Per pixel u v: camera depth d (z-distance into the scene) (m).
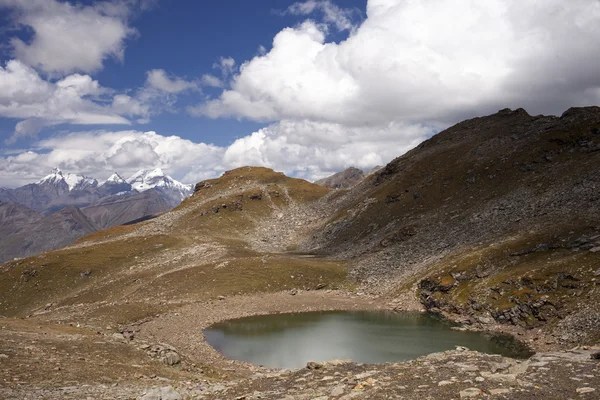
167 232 196.25
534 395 20.06
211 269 118.31
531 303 68.75
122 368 36.47
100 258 148.62
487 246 94.25
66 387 27.94
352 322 80.19
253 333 72.94
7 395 24.36
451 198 152.62
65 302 111.25
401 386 23.44
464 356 33.22
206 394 27.14
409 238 130.50
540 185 122.25
